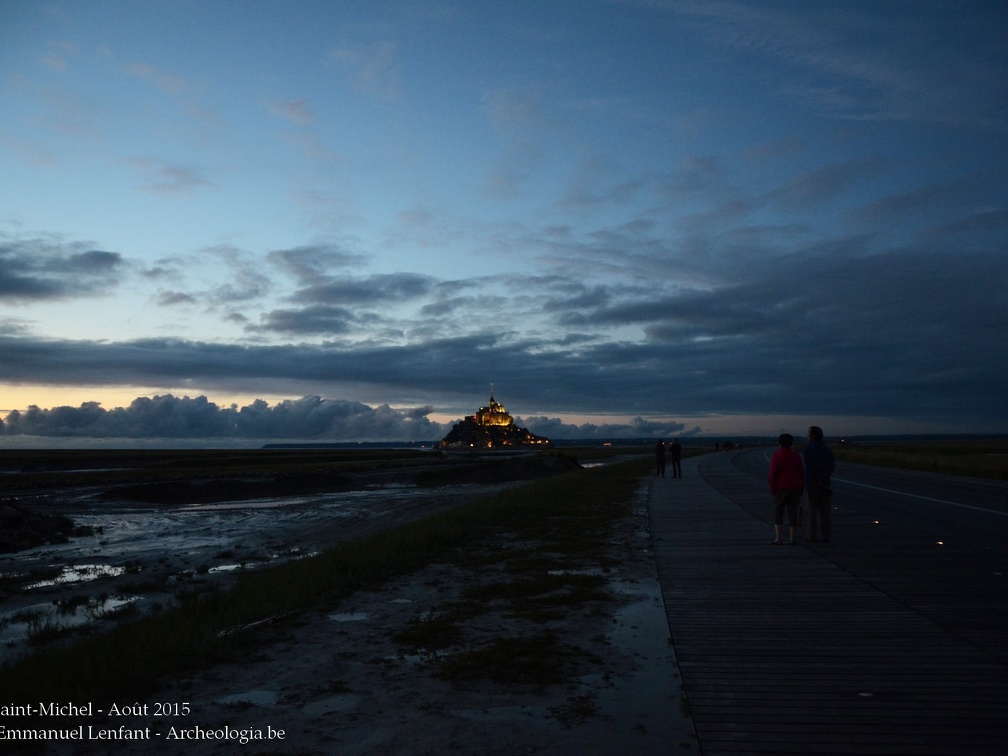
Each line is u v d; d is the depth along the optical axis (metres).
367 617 7.92
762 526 15.39
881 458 51.06
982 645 6.39
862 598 8.32
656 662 6.10
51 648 7.84
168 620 8.26
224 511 32.53
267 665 6.22
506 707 5.14
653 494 24.45
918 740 4.43
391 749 4.46
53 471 77.06
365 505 33.56
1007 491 25.12
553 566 10.90
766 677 5.65
